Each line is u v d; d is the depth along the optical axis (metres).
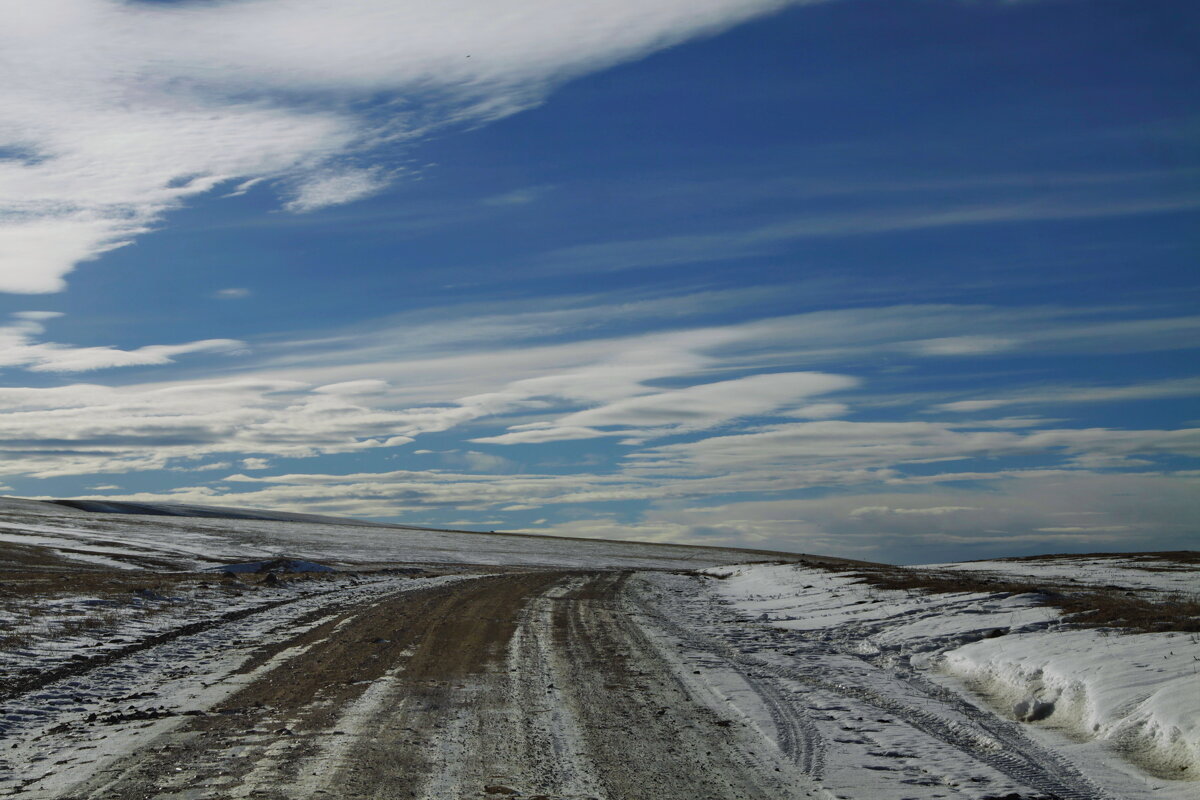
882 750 9.55
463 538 107.62
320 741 9.63
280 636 18.78
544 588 33.28
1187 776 8.33
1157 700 9.91
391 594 29.55
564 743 9.70
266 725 10.45
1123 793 8.04
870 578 30.64
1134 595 26.59
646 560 94.50
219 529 93.25
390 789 7.89
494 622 21.31
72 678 13.44
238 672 14.33
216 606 24.22
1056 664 12.61
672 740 9.89
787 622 22.33
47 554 57.88
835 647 18.14
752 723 10.80
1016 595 20.97
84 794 7.73
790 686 13.44
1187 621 14.51
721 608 26.92
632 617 23.31
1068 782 8.39
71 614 19.97
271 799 7.55
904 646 17.12
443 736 9.94
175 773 8.38
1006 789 8.11
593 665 15.09
